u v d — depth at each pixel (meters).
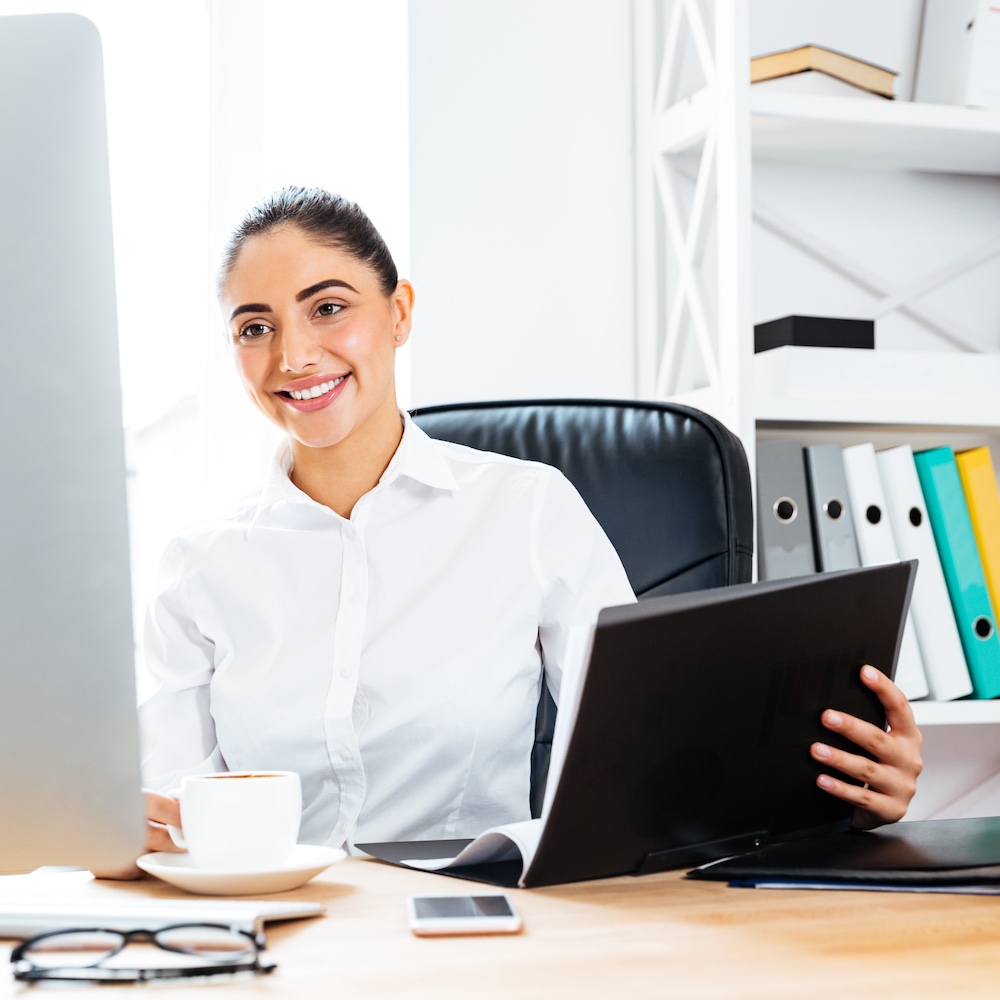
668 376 1.80
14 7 1.81
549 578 1.28
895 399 1.72
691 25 1.75
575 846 0.69
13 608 0.54
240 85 1.89
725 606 0.69
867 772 0.80
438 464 1.31
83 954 0.55
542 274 1.86
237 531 1.29
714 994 0.47
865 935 0.57
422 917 0.59
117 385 0.54
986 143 1.85
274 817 0.71
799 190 1.98
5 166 0.53
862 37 1.95
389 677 1.21
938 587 1.69
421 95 1.81
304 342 1.21
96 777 0.55
